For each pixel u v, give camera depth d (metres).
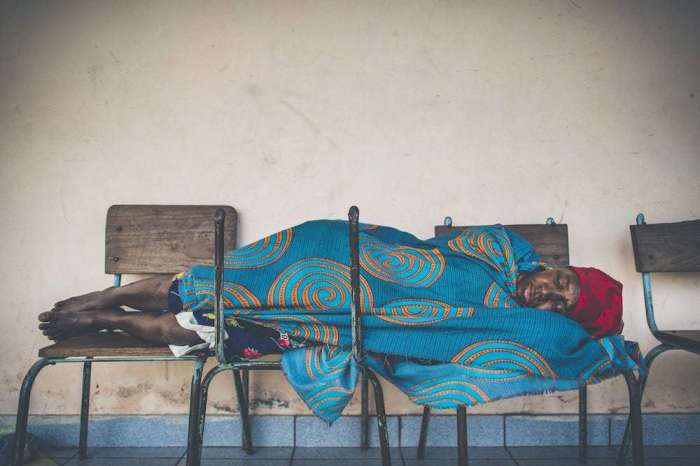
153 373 2.24
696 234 2.09
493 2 2.35
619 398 2.26
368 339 1.48
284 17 2.33
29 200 2.25
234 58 2.32
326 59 2.32
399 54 2.33
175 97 2.30
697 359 2.26
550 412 2.25
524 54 2.34
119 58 2.30
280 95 2.31
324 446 2.21
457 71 2.33
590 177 2.32
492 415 2.23
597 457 2.09
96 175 2.27
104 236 2.26
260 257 1.60
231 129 2.30
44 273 2.24
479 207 2.30
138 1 2.32
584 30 2.34
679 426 2.23
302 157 2.30
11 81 2.27
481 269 1.64
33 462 2.00
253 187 2.29
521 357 1.42
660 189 2.31
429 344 1.46
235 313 1.53
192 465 1.41
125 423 2.21
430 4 2.34
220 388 2.24
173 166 2.28
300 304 1.53
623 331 2.28
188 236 2.13
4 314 2.22
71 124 2.27
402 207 2.30
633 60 2.34
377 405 1.43
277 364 1.48
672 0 2.34
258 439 2.22
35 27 2.29
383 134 2.31
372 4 2.34
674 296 2.28
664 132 2.33
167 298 1.76
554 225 2.19
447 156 2.31
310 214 2.29
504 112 2.33
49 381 2.22
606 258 2.30
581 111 2.33
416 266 1.59
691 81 2.33
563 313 1.63
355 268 1.40
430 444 2.22
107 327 1.70
